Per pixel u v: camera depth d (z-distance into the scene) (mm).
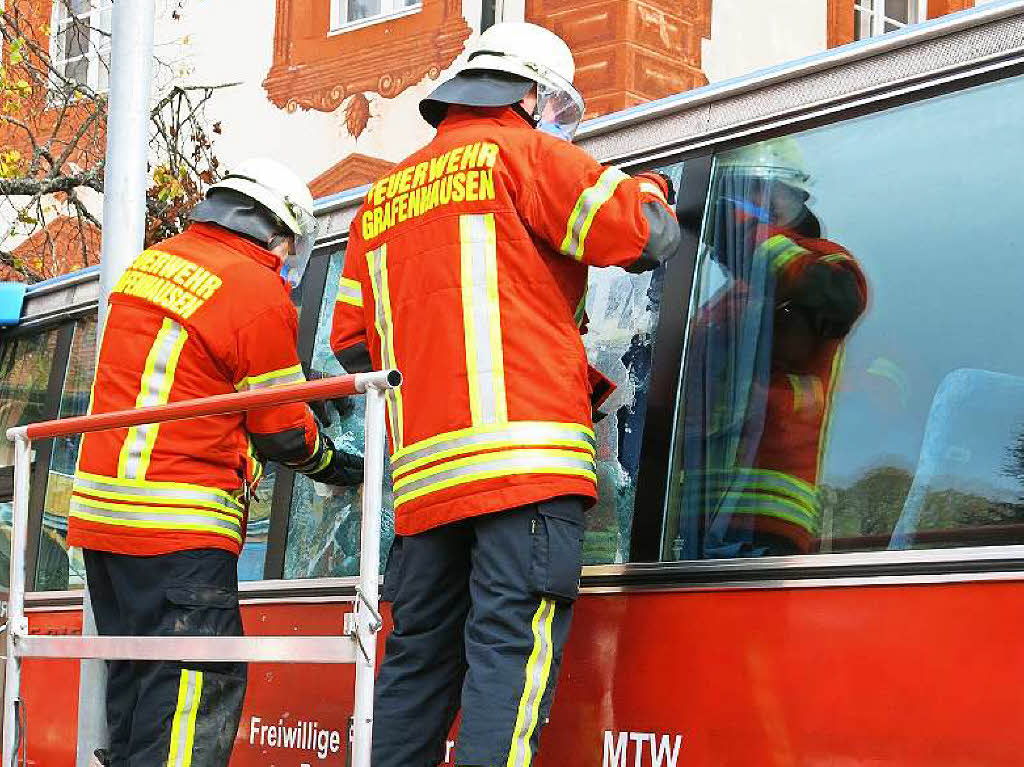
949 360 3111
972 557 2930
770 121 3574
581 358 3461
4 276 14727
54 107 13930
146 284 4336
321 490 4766
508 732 3262
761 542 3354
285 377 4301
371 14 13414
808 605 3178
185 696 4098
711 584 3373
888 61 3354
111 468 4238
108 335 4367
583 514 3451
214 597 4188
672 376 3633
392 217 3656
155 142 13477
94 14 15586
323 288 4996
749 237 3561
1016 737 2799
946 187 3189
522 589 3326
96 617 4418
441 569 3527
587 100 12156
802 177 3479
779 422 3393
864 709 3035
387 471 4512
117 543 4211
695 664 3365
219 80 14492
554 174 3400
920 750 2930
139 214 5156
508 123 3621
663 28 12273
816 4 13836
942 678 2924
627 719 3479
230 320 4230
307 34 13789
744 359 3500
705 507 3480
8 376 6684
